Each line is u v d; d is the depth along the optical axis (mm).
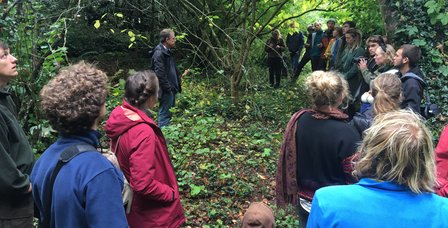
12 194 2293
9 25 4434
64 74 1682
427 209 1395
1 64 2504
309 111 2527
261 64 10750
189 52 9898
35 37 4703
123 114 2354
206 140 5637
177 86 6465
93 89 1647
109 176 1593
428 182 1405
